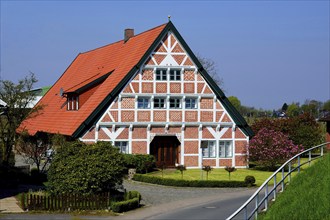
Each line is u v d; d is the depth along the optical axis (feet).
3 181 114.42
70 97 161.79
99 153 98.43
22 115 150.51
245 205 61.93
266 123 196.75
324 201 69.15
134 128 150.10
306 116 203.21
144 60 150.20
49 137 128.57
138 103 150.51
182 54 153.79
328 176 79.20
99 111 145.79
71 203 91.71
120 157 100.27
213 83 155.74
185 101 154.71
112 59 174.91
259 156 153.48
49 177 98.12
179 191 117.29
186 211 93.25
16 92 149.18
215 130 157.07
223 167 157.28
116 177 97.81
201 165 155.33
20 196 98.17
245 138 159.63
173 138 154.92
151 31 160.15
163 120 152.66
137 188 120.98
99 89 156.35
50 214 88.33
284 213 68.85
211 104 156.66
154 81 151.53
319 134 199.41
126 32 177.27
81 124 143.23
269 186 122.21
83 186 94.07
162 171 136.46
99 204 93.15
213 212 91.76
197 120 155.43
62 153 98.68
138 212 92.48
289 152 151.74
